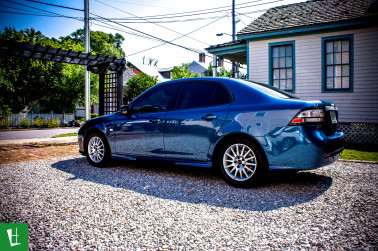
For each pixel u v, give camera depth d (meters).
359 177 3.96
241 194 3.30
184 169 4.80
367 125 8.66
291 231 2.29
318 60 9.43
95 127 5.00
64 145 8.70
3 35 27.94
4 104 25.92
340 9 9.80
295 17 10.38
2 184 3.90
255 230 2.34
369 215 2.56
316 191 3.34
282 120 3.23
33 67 26.20
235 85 3.79
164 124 4.15
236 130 3.49
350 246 2.01
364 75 8.70
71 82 27.08
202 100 3.97
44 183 3.94
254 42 10.63
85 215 2.73
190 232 2.33
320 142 3.09
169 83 4.42
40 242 2.18
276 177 4.07
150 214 2.74
